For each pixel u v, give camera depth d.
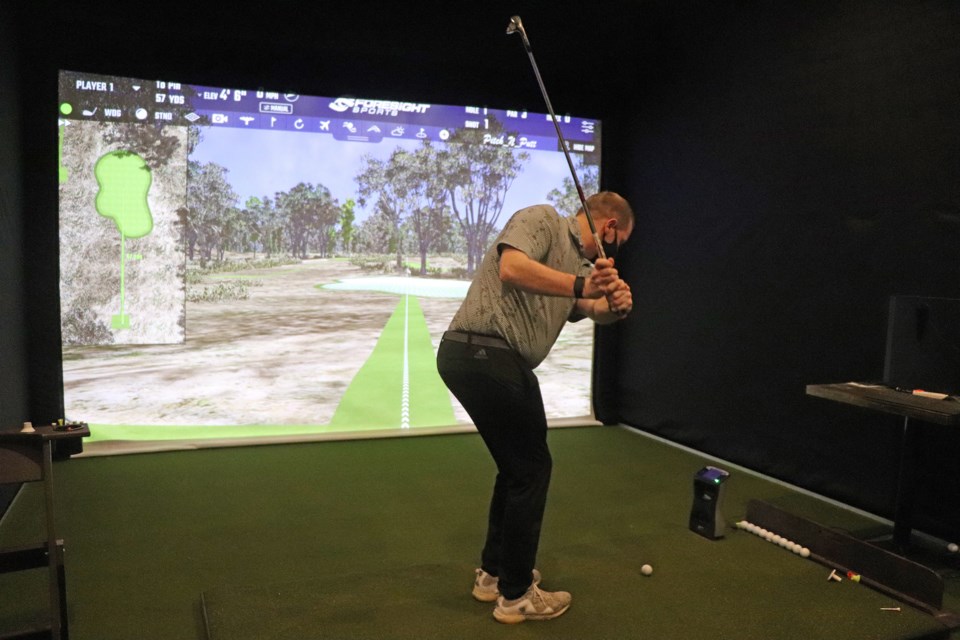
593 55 4.37
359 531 2.79
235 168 4.11
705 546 2.58
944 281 2.70
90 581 2.30
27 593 2.20
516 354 1.89
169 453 3.96
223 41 3.99
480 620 1.98
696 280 4.14
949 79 2.67
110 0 3.56
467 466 3.76
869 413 3.04
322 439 4.27
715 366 4.00
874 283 3.00
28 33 3.62
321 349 4.33
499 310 1.88
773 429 3.59
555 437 4.51
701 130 4.07
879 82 2.96
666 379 4.43
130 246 3.95
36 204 3.68
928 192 2.75
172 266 4.02
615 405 4.93
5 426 3.13
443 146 4.49
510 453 1.91
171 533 2.75
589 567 2.37
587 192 4.80
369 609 2.04
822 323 3.28
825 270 3.25
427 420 4.53
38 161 3.68
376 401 4.44
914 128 2.81
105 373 3.93
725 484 2.66
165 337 4.03
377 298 4.43
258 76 4.08
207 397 4.12
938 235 2.72
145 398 4.01
